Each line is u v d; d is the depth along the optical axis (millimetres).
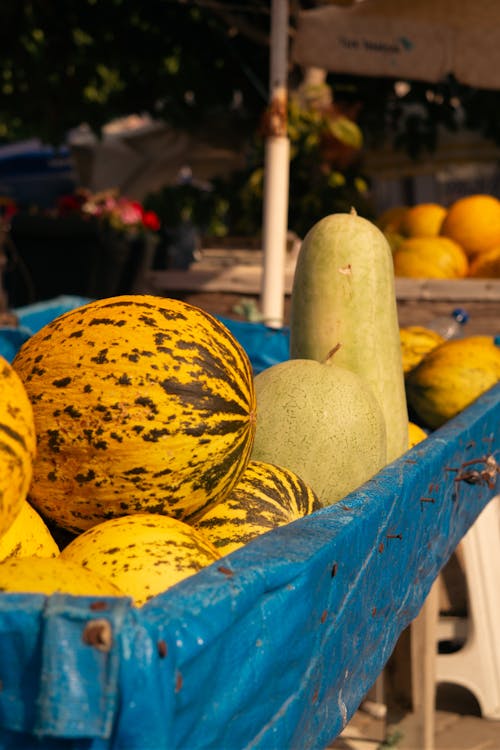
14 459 1196
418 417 3623
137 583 1306
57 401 1513
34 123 10859
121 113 10461
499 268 6484
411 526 1953
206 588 1021
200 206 10812
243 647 1061
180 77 9648
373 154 10734
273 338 4246
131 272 8344
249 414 1646
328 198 7660
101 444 1498
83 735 781
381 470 1948
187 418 1528
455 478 2479
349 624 1488
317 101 7688
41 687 789
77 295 8047
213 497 1611
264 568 1136
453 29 5875
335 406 2080
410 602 2033
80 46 9625
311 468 2041
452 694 4605
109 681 790
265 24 7824
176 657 889
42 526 1467
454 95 9609
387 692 3777
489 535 4395
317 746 1388
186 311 1661
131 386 1509
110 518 1557
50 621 797
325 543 1311
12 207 9023
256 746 1134
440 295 6125
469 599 4316
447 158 10758
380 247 2561
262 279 5246
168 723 857
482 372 3443
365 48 5926
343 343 2482
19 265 8039
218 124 9938
